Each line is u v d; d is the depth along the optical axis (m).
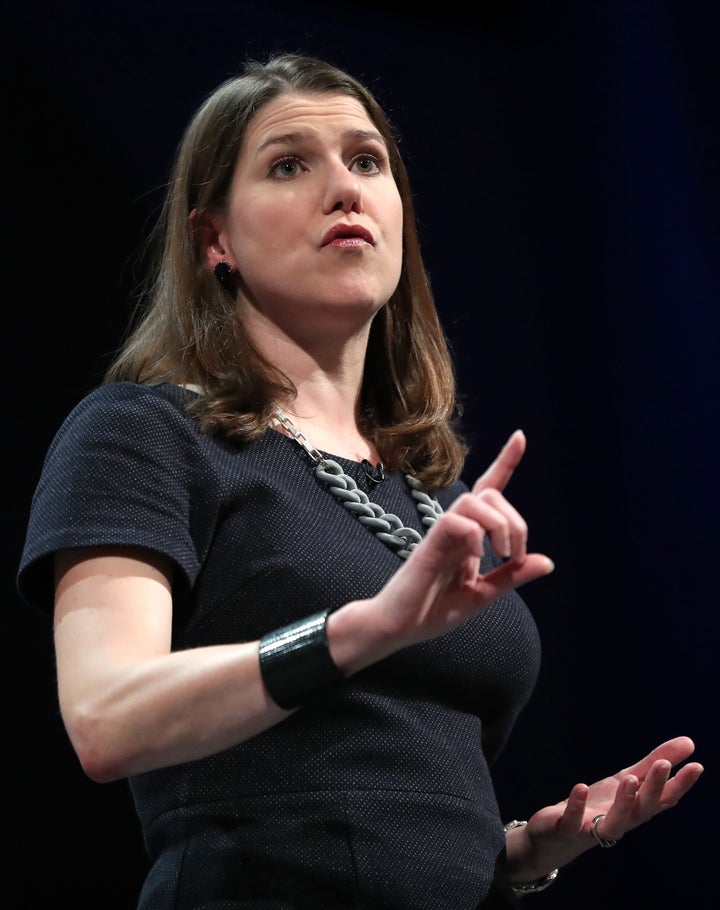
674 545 12.78
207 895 4.54
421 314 6.57
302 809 4.62
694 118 13.53
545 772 12.12
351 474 5.55
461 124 13.34
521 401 12.90
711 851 12.19
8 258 10.80
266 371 5.71
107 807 10.14
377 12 13.20
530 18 13.74
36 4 11.34
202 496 4.97
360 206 5.76
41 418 10.62
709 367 13.03
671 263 13.29
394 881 4.58
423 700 5.02
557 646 12.44
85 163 11.23
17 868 9.79
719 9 13.67
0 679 10.02
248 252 5.79
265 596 4.87
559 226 13.41
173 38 11.82
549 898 12.05
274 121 5.90
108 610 4.50
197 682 4.13
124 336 10.97
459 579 3.98
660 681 12.50
